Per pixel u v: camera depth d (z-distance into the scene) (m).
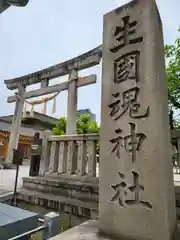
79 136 4.21
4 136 16.88
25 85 11.77
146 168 1.88
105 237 1.88
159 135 1.88
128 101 2.16
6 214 2.34
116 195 1.98
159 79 2.06
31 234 2.11
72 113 8.76
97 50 8.73
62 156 4.36
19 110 11.68
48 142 4.75
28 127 19.41
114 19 2.55
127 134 2.07
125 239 1.81
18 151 4.26
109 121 2.23
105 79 2.41
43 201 3.71
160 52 2.28
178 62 5.29
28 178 4.54
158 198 1.76
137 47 2.25
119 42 2.42
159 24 2.41
